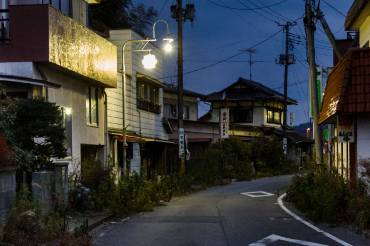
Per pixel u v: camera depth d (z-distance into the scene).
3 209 10.09
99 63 20.33
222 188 29.41
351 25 19.39
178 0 28.12
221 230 12.70
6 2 16.61
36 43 15.36
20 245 9.37
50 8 15.52
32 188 12.32
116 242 11.25
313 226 13.32
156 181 20.77
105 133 22.86
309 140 61.41
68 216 14.12
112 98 23.95
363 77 14.62
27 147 12.95
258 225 13.55
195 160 32.44
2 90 12.65
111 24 34.62
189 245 10.70
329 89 19.05
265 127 55.91
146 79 28.16
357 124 15.42
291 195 19.80
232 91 59.56
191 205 19.09
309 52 21.17
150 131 30.08
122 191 16.80
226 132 40.53
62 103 17.83
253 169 42.28
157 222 14.36
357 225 12.53
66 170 14.66
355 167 15.51
